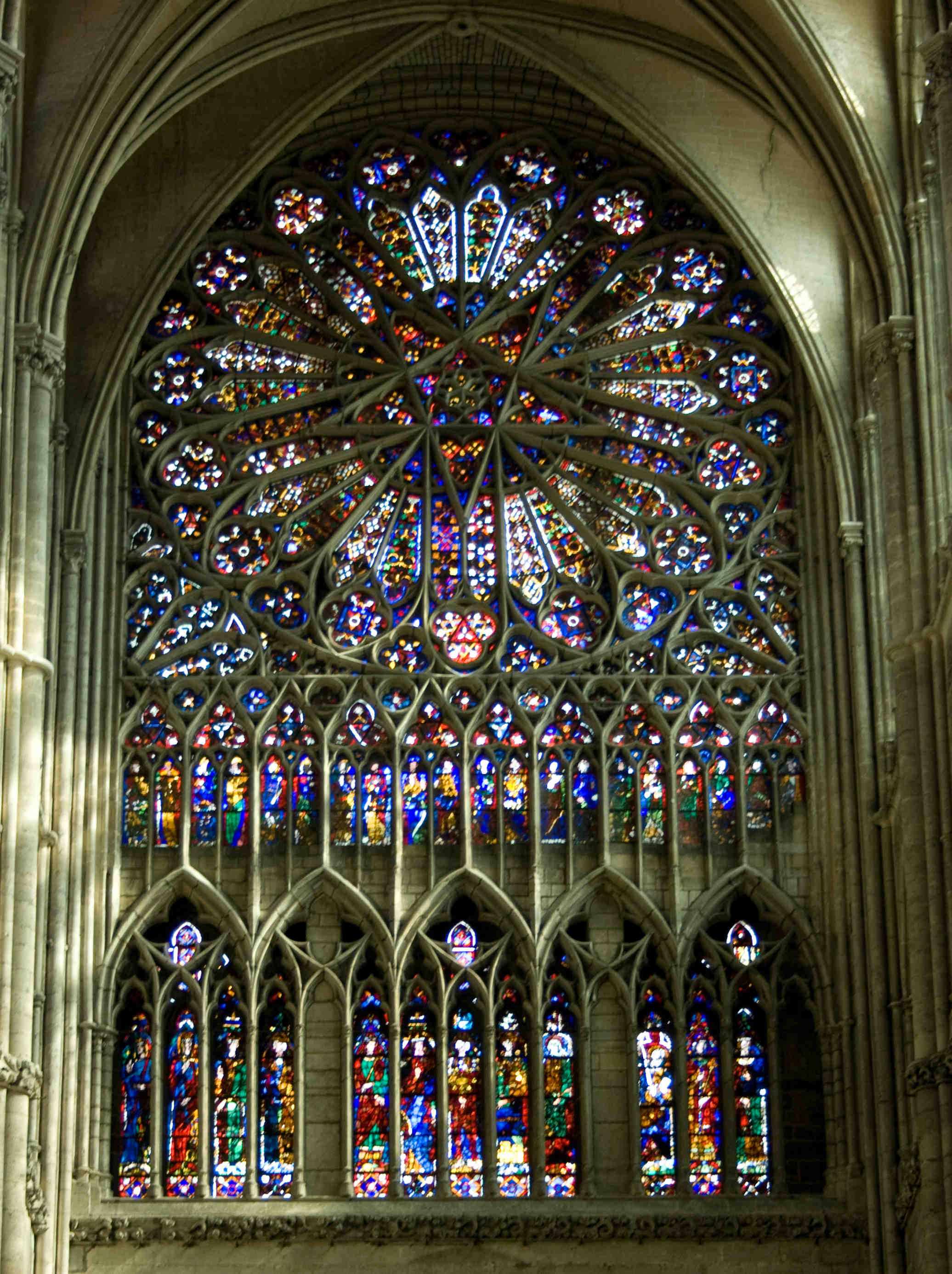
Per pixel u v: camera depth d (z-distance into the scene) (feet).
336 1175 160.25
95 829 163.94
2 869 134.82
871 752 162.61
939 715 140.15
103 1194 158.30
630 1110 161.79
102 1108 160.15
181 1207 157.58
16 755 136.87
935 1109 134.41
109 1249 155.74
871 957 157.69
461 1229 156.46
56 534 163.73
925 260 150.30
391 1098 161.58
